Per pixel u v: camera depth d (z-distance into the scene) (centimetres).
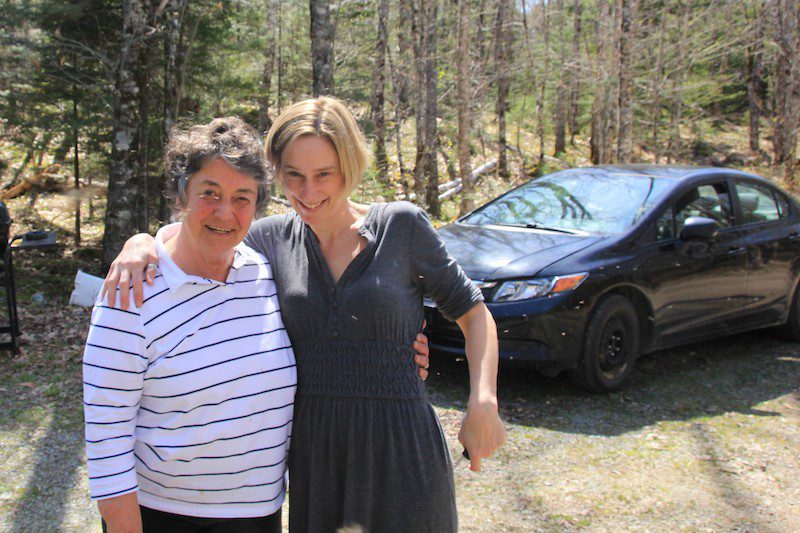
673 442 386
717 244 505
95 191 946
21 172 1108
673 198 495
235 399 164
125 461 156
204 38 988
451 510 176
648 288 459
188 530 171
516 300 423
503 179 1817
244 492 169
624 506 318
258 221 189
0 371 473
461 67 1136
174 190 162
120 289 155
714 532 298
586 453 371
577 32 2234
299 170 165
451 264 180
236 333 166
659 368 512
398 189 1506
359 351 170
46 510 309
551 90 2573
